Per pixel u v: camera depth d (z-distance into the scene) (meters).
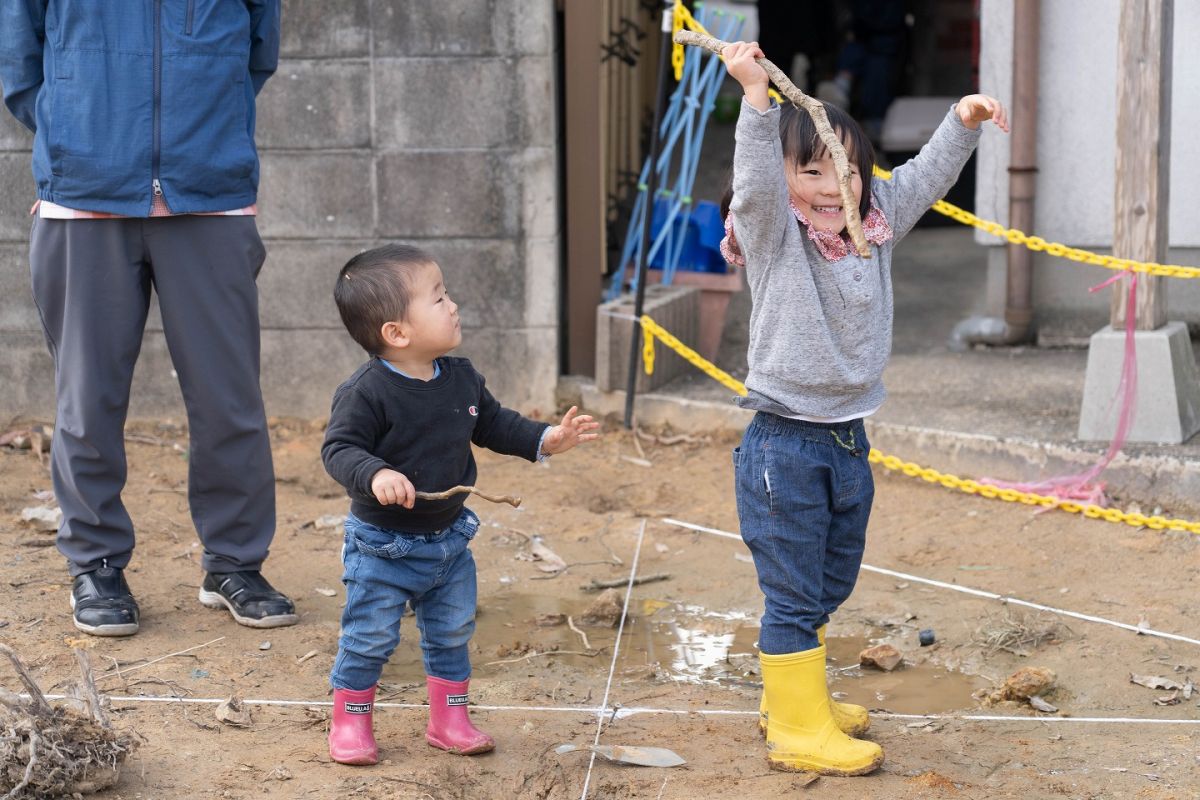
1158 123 5.37
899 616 4.61
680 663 4.32
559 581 4.98
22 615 4.47
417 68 6.19
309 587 4.84
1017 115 6.86
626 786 3.41
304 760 3.52
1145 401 5.52
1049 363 6.90
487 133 6.26
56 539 4.81
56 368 4.39
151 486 5.82
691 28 6.21
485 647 4.44
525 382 6.54
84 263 4.21
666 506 5.70
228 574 4.55
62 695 3.84
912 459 5.85
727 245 3.60
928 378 6.67
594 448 6.26
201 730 3.69
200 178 4.18
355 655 3.46
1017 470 5.62
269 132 6.25
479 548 5.26
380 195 6.32
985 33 6.96
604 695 4.03
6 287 6.37
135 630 4.36
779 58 11.87
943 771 3.50
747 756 3.59
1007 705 3.96
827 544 3.57
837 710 3.68
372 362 3.37
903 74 12.15
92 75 4.09
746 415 6.25
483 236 6.37
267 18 4.45
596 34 6.36
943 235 9.67
